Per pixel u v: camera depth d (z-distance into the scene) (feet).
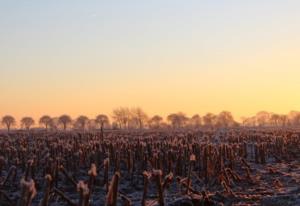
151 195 85.56
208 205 71.26
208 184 96.63
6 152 134.62
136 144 136.46
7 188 92.68
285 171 122.52
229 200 78.33
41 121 654.53
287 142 188.75
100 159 124.36
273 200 76.48
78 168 114.42
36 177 106.93
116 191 46.37
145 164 112.68
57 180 95.14
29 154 132.57
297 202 73.05
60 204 75.51
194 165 116.67
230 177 102.27
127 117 620.08
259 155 150.61
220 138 231.50
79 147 137.59
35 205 77.15
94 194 85.51
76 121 650.84
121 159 122.42
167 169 109.81
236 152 143.74
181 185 84.02
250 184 99.30
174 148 133.28
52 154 128.77
